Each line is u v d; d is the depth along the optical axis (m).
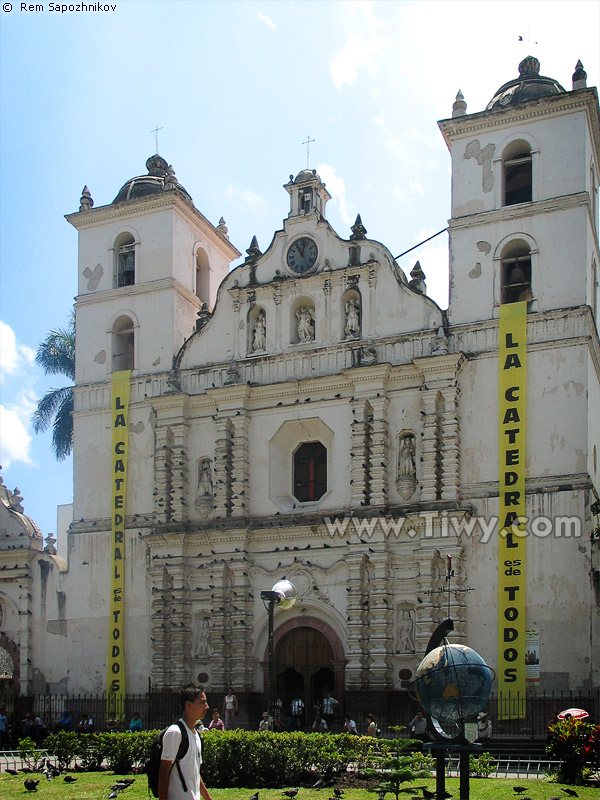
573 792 23.34
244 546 41.34
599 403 40.97
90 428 46.97
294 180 44.38
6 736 41.44
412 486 39.22
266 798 23.00
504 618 36.19
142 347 46.34
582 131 39.47
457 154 41.69
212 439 43.62
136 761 28.92
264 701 40.06
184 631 41.91
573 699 34.72
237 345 43.94
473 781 25.44
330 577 39.69
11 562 46.91
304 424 42.00
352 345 41.41
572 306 38.12
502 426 37.91
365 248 42.28
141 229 47.69
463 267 40.50
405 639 37.97
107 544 45.16
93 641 44.38
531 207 39.62
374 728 34.12
